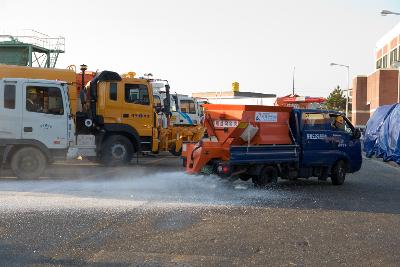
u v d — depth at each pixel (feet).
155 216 28.86
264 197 37.42
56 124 43.39
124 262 19.89
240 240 23.94
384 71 189.47
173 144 65.51
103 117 56.80
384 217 30.86
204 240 23.75
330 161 46.19
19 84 42.45
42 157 43.11
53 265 19.26
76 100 57.57
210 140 41.22
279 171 43.24
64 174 48.44
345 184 48.26
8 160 42.63
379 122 85.97
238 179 44.78
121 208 30.89
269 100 98.78
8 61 125.59
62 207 30.55
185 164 42.39
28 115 42.55
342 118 48.03
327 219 29.71
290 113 44.16
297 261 20.77
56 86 43.52
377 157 85.30
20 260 19.75
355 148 48.80
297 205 34.32
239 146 39.75
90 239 23.26
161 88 65.00
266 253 21.84
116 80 57.31
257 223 27.89
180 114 84.69
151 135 59.31
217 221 28.09
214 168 40.14
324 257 21.49
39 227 25.26
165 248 22.15
